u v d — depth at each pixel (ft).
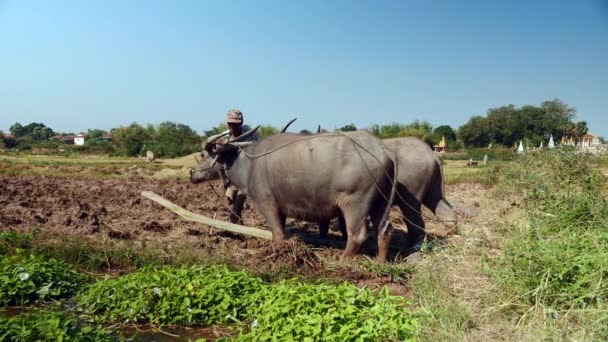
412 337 16.28
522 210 29.50
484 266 19.76
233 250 27.99
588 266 17.26
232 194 33.19
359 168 25.59
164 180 69.46
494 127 226.79
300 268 24.98
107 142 240.32
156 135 216.13
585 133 211.00
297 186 26.86
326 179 26.07
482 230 25.29
